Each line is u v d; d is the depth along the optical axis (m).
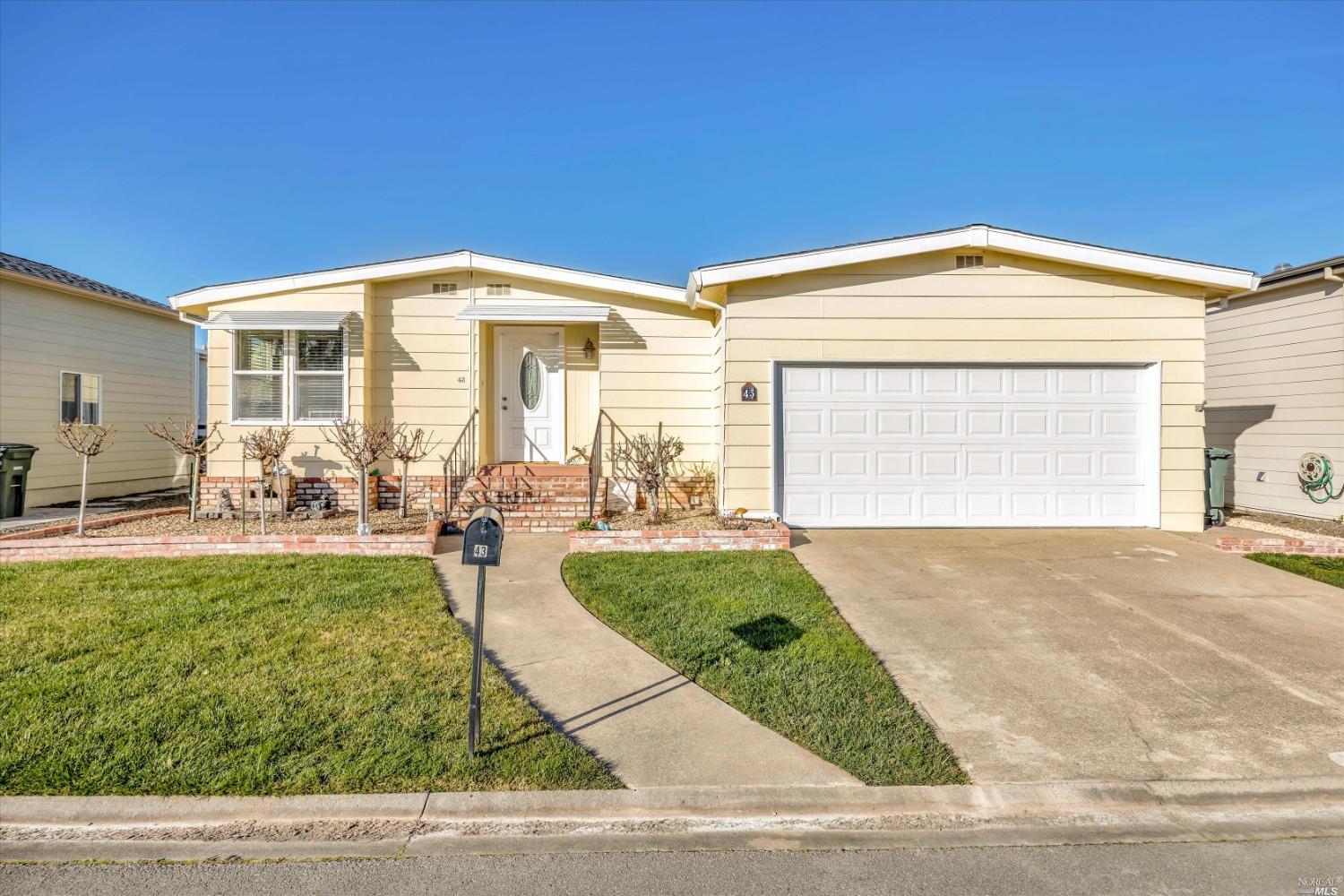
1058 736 4.07
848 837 3.23
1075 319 9.66
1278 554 8.23
